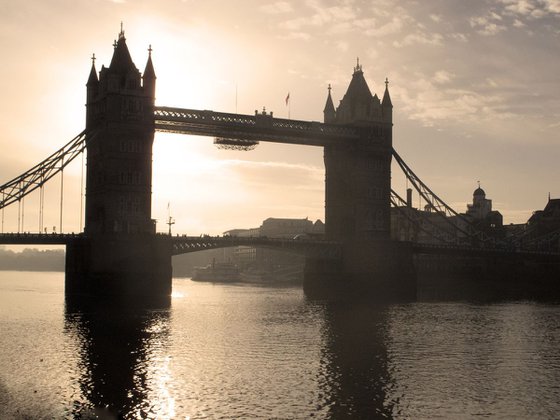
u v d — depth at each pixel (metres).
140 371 72.31
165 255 149.75
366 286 178.88
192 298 170.00
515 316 128.12
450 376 72.19
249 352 84.69
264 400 61.81
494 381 70.12
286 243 175.00
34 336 93.56
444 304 155.50
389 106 185.38
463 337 99.00
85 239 146.50
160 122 155.62
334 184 187.00
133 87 150.50
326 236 189.75
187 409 58.75
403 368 76.06
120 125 148.62
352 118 182.75
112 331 99.50
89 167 156.88
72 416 56.09
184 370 73.44
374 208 183.00
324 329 106.12
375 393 64.81
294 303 154.38
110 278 143.75
